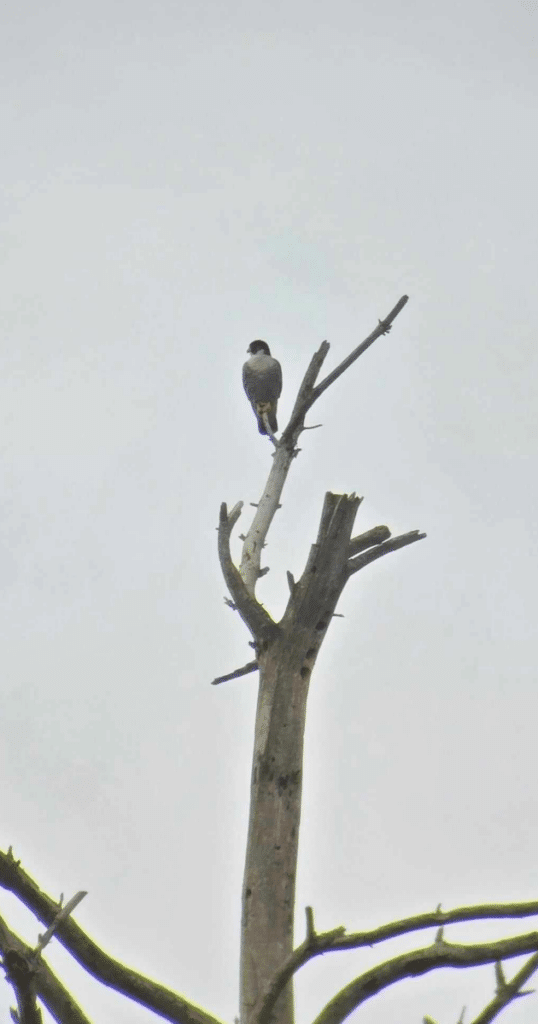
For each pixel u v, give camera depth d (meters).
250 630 14.38
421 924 8.93
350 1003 8.88
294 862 12.97
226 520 15.14
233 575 14.55
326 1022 8.80
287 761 13.44
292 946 12.45
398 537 15.08
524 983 8.37
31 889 8.34
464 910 9.00
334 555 14.16
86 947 8.52
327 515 14.22
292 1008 11.99
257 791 13.32
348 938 8.88
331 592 14.20
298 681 13.95
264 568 16.23
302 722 13.77
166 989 8.89
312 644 14.13
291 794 13.33
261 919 12.52
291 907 12.70
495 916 9.01
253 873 12.84
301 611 14.13
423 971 8.77
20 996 7.59
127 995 8.80
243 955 12.41
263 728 13.62
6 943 7.56
